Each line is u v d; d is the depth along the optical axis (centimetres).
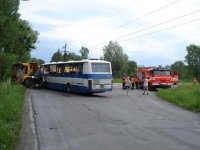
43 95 3195
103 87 3266
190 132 1420
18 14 2261
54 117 1817
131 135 1348
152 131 1436
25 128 1477
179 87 3784
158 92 3519
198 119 1811
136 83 4656
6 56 2678
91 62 3244
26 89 3912
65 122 1661
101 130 1456
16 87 3070
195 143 1206
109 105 2448
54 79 3872
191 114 2019
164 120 1756
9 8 1811
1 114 1519
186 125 1602
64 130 1452
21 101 2361
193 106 2289
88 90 3225
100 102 2652
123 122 1673
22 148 1118
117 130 1456
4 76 2748
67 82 3578
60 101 2678
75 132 1409
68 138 1290
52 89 4091
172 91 3362
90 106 2366
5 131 1188
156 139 1270
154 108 2302
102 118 1805
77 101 2709
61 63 3744
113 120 1736
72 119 1759
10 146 1089
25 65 4138
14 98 2195
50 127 1520
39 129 1464
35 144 1180
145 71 4444
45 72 4103
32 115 1864
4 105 1691
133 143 1203
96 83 3238
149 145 1170
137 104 2545
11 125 1409
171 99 2805
